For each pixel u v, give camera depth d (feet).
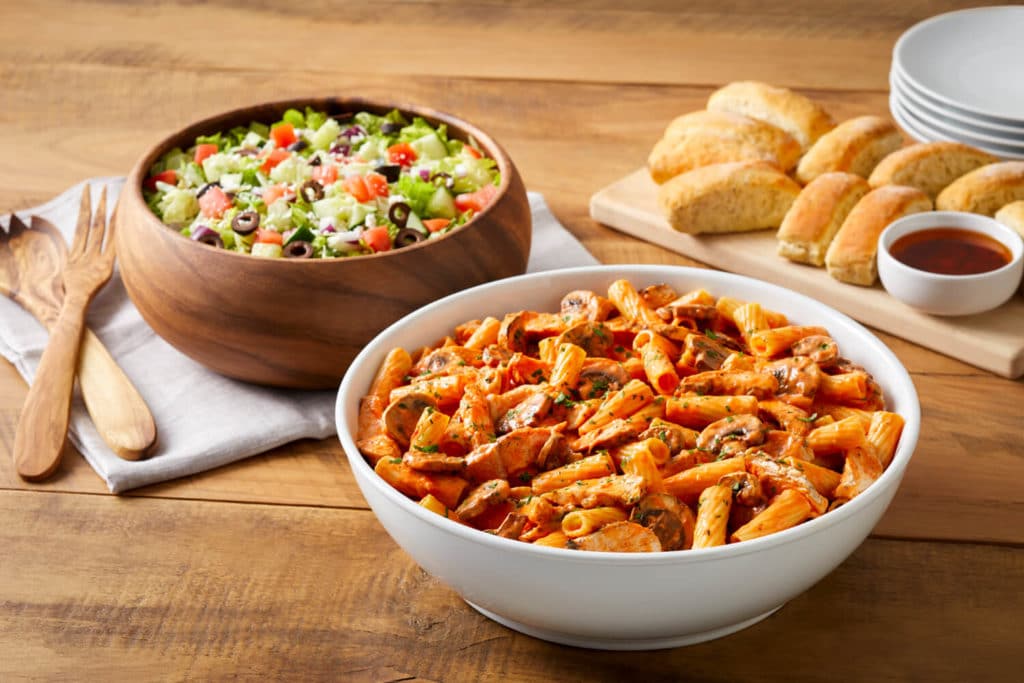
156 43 6.49
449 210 4.93
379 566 4.26
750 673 4.01
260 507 4.42
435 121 5.15
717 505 3.90
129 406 4.62
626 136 5.86
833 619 4.12
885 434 4.07
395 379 4.26
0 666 4.05
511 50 6.42
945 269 4.89
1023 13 5.88
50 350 4.76
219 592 4.20
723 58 6.33
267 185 5.00
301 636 4.10
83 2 6.81
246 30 6.61
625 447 4.06
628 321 4.43
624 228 5.39
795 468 3.94
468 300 4.46
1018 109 5.56
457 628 4.12
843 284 5.04
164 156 5.07
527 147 5.80
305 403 4.69
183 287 4.59
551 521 3.91
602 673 4.02
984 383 4.75
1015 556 4.25
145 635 4.11
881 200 5.05
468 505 3.96
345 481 4.49
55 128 5.93
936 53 5.79
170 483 4.49
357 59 6.38
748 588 3.81
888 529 4.32
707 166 5.29
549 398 4.16
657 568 3.73
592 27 6.60
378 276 4.56
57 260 5.18
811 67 6.24
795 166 5.48
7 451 4.58
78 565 4.27
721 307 4.46
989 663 4.02
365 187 4.91
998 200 5.08
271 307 4.54
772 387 4.19
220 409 4.66
